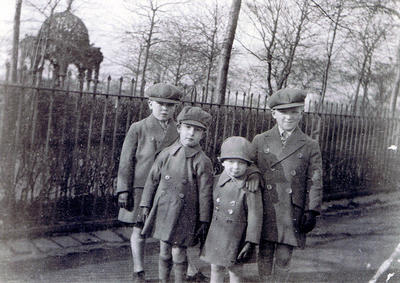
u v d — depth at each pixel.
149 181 2.91
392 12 7.55
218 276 2.78
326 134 5.95
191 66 8.94
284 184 2.84
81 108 4.02
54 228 3.76
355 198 6.24
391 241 4.27
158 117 3.12
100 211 4.20
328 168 6.05
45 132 3.76
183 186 2.81
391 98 7.91
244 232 2.69
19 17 5.12
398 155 6.88
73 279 2.90
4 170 3.53
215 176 2.91
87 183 4.07
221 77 6.10
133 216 3.12
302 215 2.87
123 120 4.34
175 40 8.93
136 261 3.03
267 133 3.00
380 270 3.50
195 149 2.89
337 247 4.05
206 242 2.76
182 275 2.91
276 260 2.90
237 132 4.96
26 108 3.61
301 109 2.88
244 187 2.68
